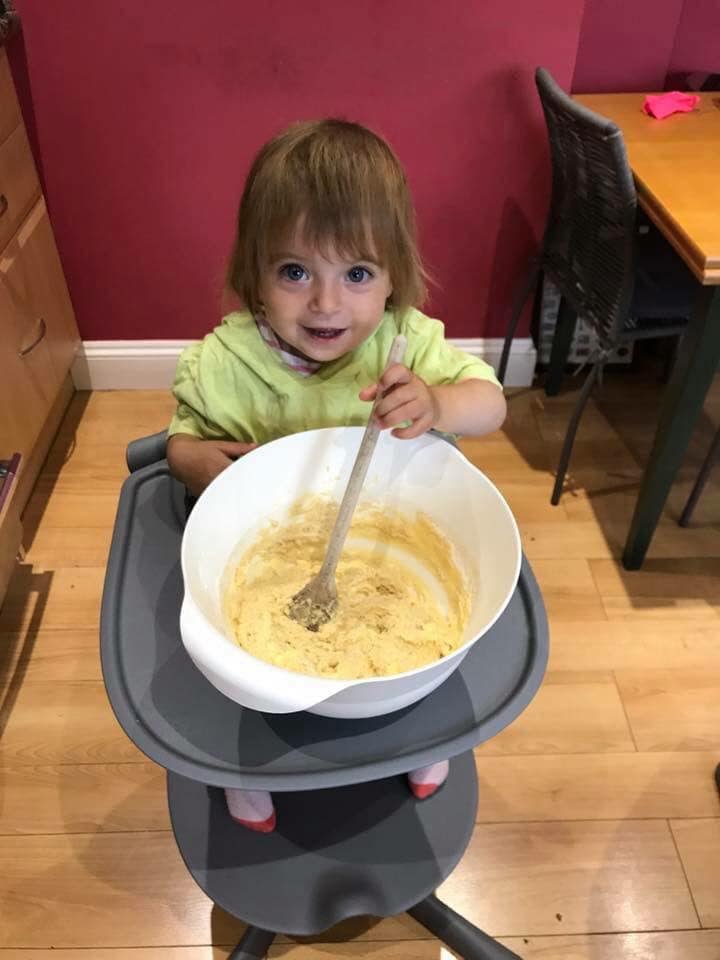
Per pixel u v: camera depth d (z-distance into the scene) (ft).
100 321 6.52
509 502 5.91
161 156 5.64
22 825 4.16
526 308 6.55
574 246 5.35
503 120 5.55
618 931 3.83
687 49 6.04
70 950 3.74
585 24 5.86
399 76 5.32
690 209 4.29
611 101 5.74
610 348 5.16
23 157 5.30
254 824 3.30
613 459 6.27
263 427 3.30
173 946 3.76
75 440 6.37
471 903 3.91
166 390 6.89
